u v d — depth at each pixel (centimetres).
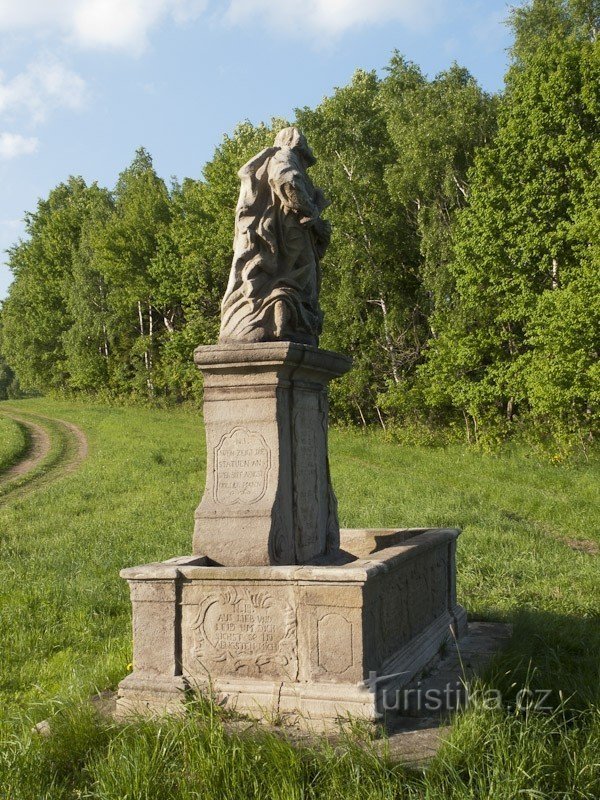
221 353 634
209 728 482
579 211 2209
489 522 1509
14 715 613
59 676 740
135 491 2169
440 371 2733
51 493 2181
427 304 3189
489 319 2658
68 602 1021
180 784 441
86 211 6191
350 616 531
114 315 5288
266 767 446
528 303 2389
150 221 4959
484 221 2412
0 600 1038
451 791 416
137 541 1434
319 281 775
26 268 6569
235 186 3888
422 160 2861
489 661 630
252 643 556
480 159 2447
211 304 4300
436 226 2894
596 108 2241
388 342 3238
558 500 1816
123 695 567
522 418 2730
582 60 2266
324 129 3412
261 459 640
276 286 689
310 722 517
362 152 3312
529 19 3020
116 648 798
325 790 428
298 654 544
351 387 3338
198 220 4175
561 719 526
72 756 498
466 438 2873
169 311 5162
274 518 623
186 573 569
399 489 1973
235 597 561
